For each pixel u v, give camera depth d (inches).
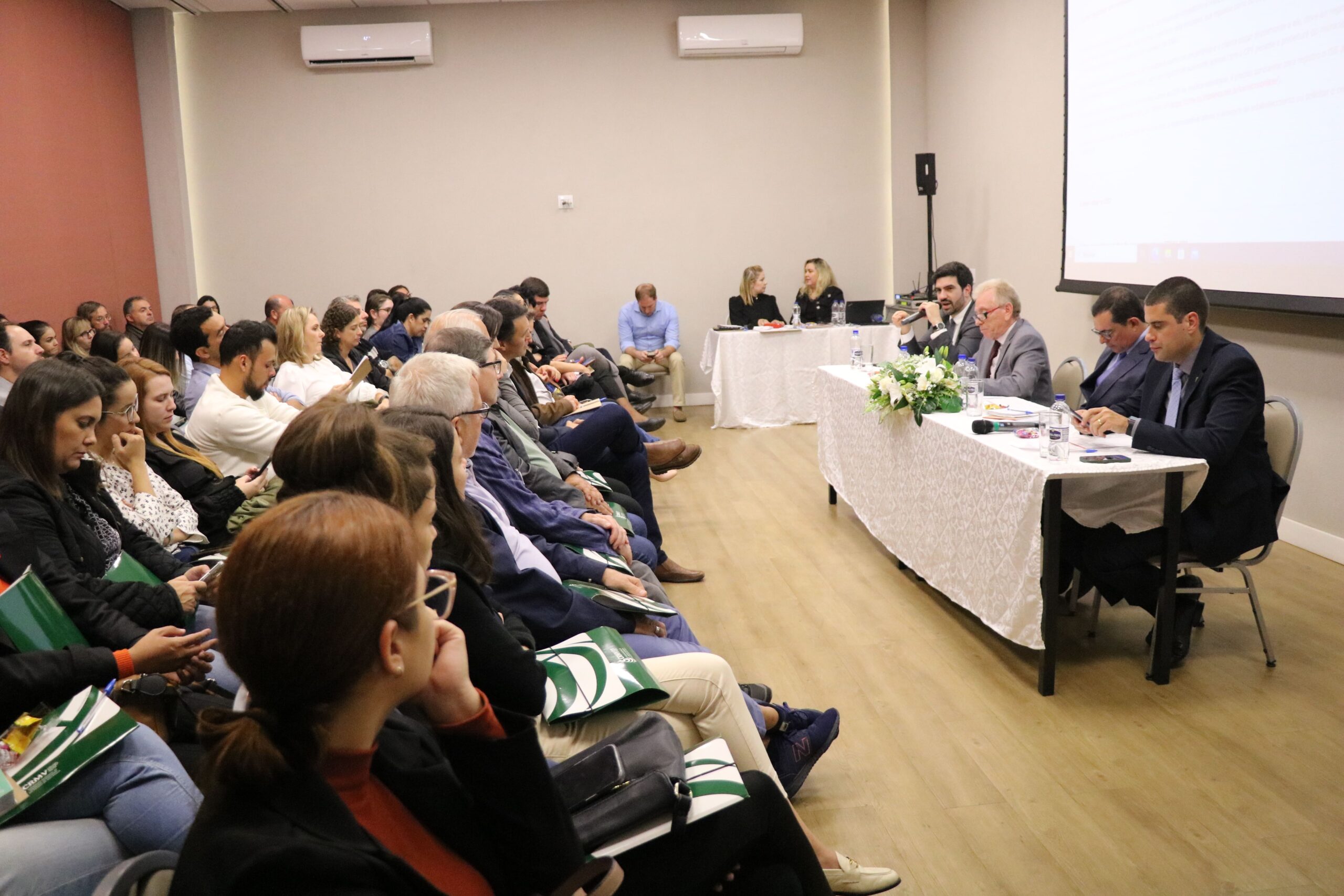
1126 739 104.3
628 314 334.0
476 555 68.3
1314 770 96.4
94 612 73.1
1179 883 80.1
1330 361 160.6
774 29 332.5
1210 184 182.5
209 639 72.0
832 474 206.4
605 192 345.1
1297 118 158.7
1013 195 275.0
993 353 177.5
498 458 107.4
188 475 113.3
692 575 163.0
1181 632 121.9
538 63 337.4
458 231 344.5
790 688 121.0
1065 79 233.8
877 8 339.3
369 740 36.6
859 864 84.4
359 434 53.1
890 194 347.9
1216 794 93.0
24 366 170.6
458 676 43.1
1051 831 88.3
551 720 66.1
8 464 79.7
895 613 145.3
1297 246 160.2
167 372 116.5
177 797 59.6
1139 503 117.6
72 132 274.8
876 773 99.9
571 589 94.2
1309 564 159.2
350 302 216.8
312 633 32.6
